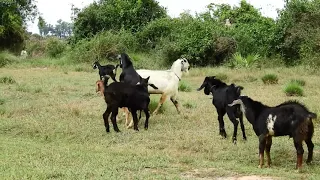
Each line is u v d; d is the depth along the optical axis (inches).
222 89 381.7
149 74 464.8
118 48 1177.4
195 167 299.1
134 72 449.4
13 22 1466.5
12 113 489.1
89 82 769.6
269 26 1099.9
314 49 911.0
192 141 365.7
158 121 453.7
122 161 311.1
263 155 301.3
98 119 462.3
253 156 328.2
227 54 1058.1
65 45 1397.6
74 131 408.2
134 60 1105.4
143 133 404.5
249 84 740.7
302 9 1019.9
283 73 868.6
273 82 737.0
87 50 1186.6
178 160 315.6
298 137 285.0
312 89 660.1
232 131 409.1
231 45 1052.5
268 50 1063.6
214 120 454.9
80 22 1376.7
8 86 695.1
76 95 622.2
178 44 1071.6
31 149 343.6
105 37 1192.2
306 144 324.8
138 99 407.5
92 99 590.2
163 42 1162.0
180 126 430.6
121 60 461.7
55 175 272.4
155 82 461.1
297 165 291.3
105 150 346.0
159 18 1374.3
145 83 414.3
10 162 302.7
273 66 995.9
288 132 290.4
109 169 288.4
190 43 1063.0
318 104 510.6
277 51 1058.7
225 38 1051.9
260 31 1080.8
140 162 307.1
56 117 465.7
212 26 1107.9
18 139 388.8
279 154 332.2
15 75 874.1
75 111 480.1
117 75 844.6
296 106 291.0
